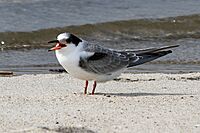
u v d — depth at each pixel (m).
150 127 10.38
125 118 10.93
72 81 15.14
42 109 11.55
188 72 17.25
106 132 10.05
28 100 12.41
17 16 24.38
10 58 19.19
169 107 11.84
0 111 11.32
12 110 11.42
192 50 20.88
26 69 17.52
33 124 10.42
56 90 13.91
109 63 13.04
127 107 11.80
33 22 23.66
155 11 26.61
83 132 9.99
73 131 10.03
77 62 12.62
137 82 14.98
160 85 14.59
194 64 18.81
